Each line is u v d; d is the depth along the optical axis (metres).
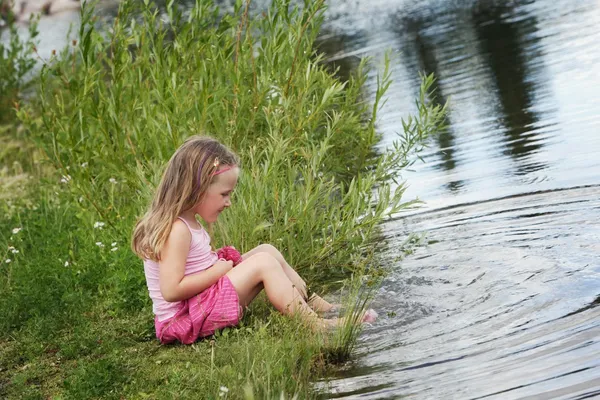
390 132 10.35
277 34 7.52
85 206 8.06
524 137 8.84
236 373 4.62
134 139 7.72
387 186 6.64
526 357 4.37
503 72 11.95
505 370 4.26
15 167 11.80
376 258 6.51
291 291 5.50
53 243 7.84
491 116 10.01
